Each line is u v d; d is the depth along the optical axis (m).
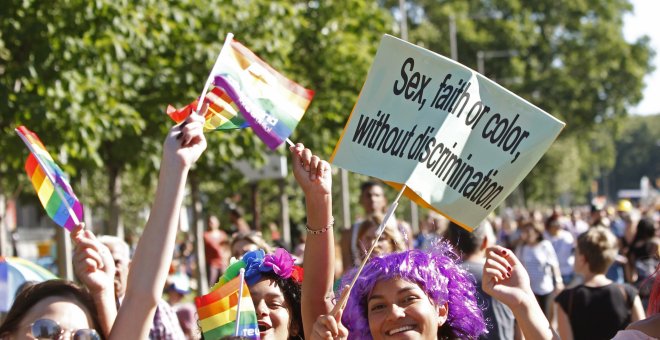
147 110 14.98
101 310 3.67
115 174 16.50
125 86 14.18
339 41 20.45
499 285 4.37
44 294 3.59
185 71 14.84
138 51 13.75
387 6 55.25
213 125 4.11
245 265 4.78
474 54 55.75
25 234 44.12
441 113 4.49
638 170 146.62
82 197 23.92
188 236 31.92
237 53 4.12
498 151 4.46
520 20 57.25
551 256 13.34
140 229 34.09
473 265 6.83
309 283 4.50
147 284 3.37
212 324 4.41
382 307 4.14
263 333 4.70
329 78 20.55
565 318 7.48
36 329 3.47
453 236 7.16
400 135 4.51
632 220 17.30
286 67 16.97
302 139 20.19
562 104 56.53
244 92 4.10
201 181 19.14
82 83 12.57
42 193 3.82
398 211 34.34
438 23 55.75
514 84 56.28
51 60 12.38
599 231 7.47
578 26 58.03
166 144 3.48
